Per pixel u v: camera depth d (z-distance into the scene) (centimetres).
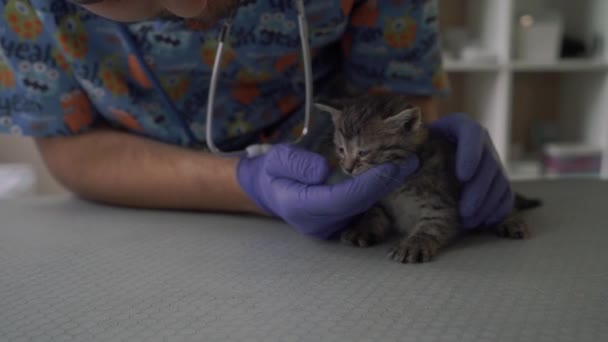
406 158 114
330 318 68
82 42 120
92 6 78
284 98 140
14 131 127
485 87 268
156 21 117
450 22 284
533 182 160
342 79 147
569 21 287
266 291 78
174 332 65
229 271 87
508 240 105
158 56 123
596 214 122
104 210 130
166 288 79
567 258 92
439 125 118
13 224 117
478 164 105
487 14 258
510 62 246
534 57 257
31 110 124
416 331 64
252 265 90
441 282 81
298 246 101
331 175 118
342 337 63
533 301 73
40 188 254
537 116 304
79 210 130
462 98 296
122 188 127
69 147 130
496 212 109
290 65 131
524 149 304
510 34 244
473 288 78
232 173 119
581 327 64
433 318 68
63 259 93
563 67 252
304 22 107
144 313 71
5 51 119
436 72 134
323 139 138
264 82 135
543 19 262
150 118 130
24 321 69
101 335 64
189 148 133
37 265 90
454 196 114
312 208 97
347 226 111
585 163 266
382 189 97
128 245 101
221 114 135
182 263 91
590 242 101
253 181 115
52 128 127
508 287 78
